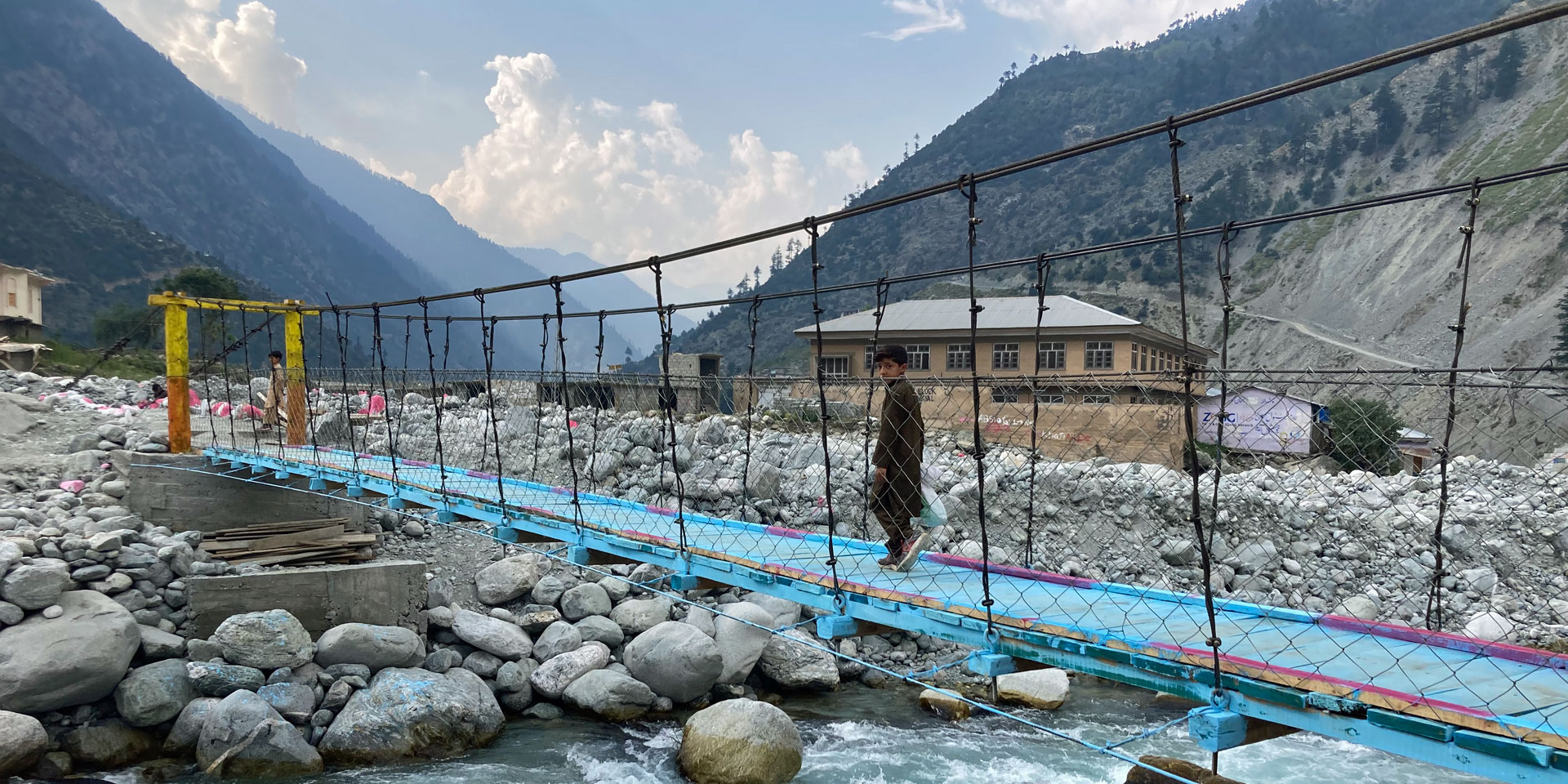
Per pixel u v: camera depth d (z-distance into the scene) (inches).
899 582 254.2
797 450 584.7
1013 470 525.7
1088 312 1176.8
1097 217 7140.8
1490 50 6003.9
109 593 370.3
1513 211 3833.7
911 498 265.4
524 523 349.4
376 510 514.9
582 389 736.3
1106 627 207.5
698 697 413.1
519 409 698.8
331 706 359.9
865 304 5128.0
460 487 410.6
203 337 512.7
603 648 425.1
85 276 4921.3
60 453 529.3
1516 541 481.7
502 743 368.2
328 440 619.5
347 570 403.2
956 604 227.3
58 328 4301.2
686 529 331.6
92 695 332.2
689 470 603.5
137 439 540.4
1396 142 5674.2
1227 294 182.7
